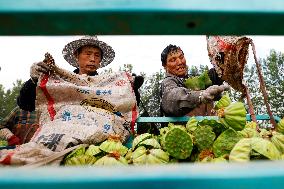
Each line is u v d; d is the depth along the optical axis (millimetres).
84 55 3656
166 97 3336
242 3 602
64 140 2342
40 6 578
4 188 480
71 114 2666
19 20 594
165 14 596
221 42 2865
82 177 490
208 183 501
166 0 593
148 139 2297
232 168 519
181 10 591
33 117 4004
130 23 620
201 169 515
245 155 1804
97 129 2490
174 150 2111
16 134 3938
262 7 602
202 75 3297
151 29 646
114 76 3148
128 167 520
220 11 597
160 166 526
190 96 3102
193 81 3287
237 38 2713
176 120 2982
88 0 586
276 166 525
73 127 2480
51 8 579
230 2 600
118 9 586
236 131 2207
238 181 502
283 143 1996
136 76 3424
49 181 485
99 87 3004
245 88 2811
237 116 2260
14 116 4023
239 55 2789
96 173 501
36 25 613
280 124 2252
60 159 2102
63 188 486
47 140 2330
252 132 2285
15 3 573
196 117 2924
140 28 640
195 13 597
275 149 1827
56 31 637
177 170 510
